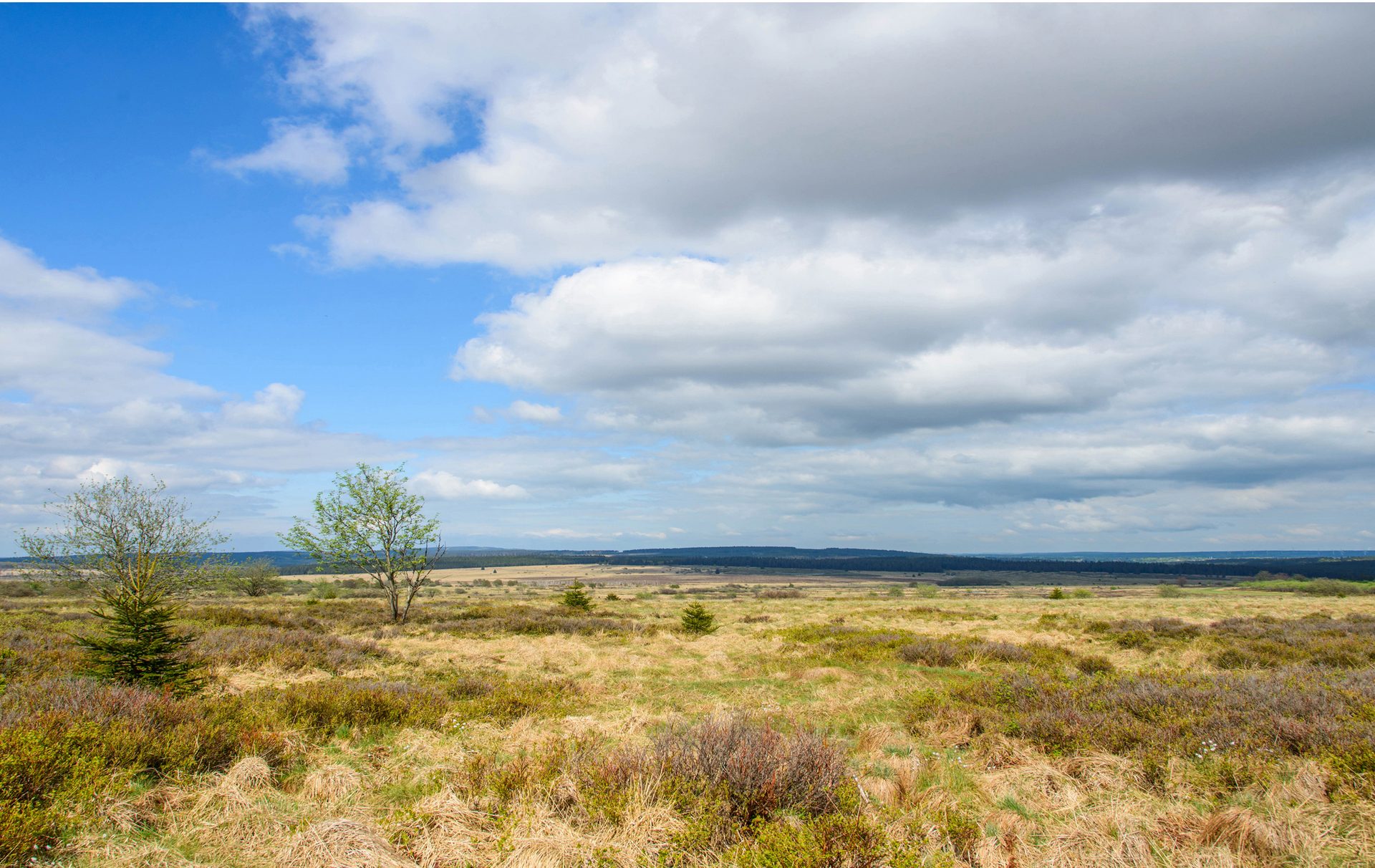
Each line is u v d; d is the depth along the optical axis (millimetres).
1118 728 8172
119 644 10992
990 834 5699
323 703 9836
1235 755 7086
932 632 25000
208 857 5137
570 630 25281
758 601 55875
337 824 5312
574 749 7566
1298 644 18000
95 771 6039
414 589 29781
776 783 5973
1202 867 4930
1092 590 87062
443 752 8211
